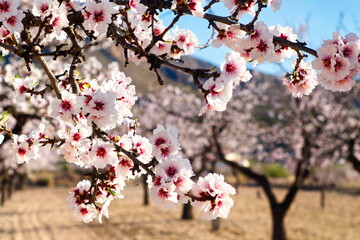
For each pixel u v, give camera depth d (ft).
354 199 98.12
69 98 7.68
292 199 44.29
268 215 76.33
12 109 24.18
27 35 8.26
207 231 61.46
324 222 68.90
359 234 59.52
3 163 69.56
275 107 61.21
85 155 8.20
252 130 63.87
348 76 7.34
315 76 8.79
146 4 8.09
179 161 7.15
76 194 8.63
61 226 64.54
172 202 7.13
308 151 44.96
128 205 88.69
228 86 7.43
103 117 7.36
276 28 8.77
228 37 8.94
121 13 8.42
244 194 105.40
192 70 7.53
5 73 23.41
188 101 62.90
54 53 7.91
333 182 112.88
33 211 80.84
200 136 62.75
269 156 71.20
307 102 48.39
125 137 8.42
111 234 58.90
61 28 8.19
